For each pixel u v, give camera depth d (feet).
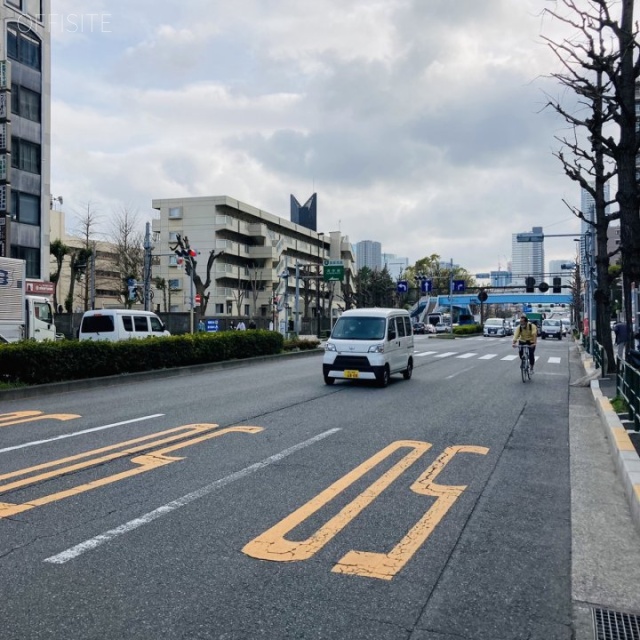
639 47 32.35
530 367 56.24
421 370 67.46
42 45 123.34
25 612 11.86
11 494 19.61
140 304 215.92
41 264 123.44
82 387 49.37
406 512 18.11
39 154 123.24
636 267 32.27
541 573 14.02
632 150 32.42
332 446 26.99
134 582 13.20
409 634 11.25
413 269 319.47
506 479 22.03
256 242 226.38
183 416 34.99
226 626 11.40
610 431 27.91
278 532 16.30
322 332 177.99
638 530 16.66
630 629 11.62
